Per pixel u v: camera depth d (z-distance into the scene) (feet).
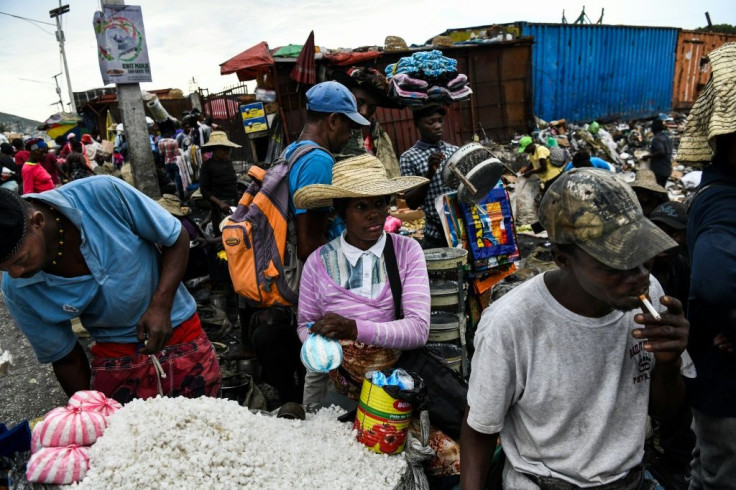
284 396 10.82
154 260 7.61
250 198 10.04
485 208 11.55
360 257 7.88
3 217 5.74
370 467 6.83
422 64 12.84
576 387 4.67
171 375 7.80
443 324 10.21
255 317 10.93
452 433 7.68
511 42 41.57
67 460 5.93
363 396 7.16
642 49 60.13
